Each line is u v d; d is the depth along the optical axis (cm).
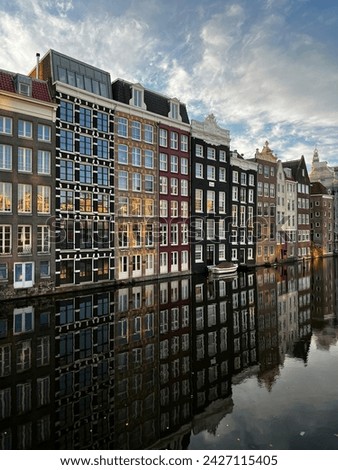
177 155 4016
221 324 1823
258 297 2558
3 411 951
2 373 1197
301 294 2697
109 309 2144
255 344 1524
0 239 2511
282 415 927
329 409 956
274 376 1190
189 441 813
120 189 3388
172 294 2684
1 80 2609
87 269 3072
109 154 3275
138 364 1290
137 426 880
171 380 1156
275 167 5709
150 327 1753
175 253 3966
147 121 3659
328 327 1794
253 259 5172
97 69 3272
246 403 998
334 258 6738
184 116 4203
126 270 3416
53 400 1016
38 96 2781
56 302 2381
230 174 4772
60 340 1541
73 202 2972
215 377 1181
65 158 2909
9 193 2573
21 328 1717
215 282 3375
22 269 2606
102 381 1145
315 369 1253
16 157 2605
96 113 3173
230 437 829
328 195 7412
